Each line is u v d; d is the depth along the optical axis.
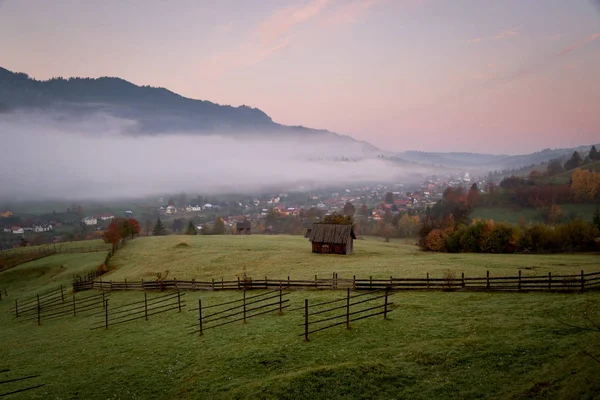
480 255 72.81
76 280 62.88
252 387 22.23
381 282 43.47
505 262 58.53
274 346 27.36
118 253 91.81
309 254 78.62
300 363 24.61
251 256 76.81
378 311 32.91
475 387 20.14
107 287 56.72
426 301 34.75
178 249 88.88
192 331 33.34
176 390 23.39
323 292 41.09
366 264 61.66
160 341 31.92
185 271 65.12
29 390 25.36
